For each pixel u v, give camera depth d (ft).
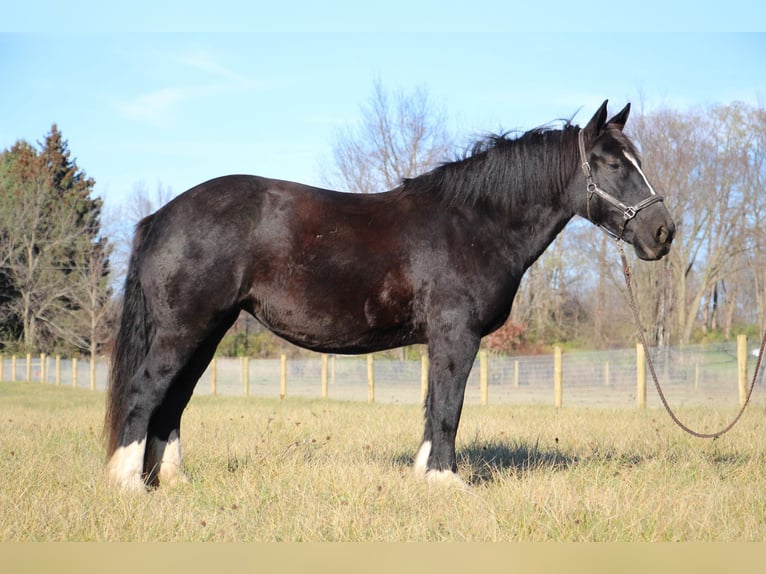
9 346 156.56
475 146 20.53
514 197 19.99
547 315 129.90
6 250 160.15
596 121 20.16
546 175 20.21
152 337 19.29
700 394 60.59
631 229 19.88
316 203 19.26
